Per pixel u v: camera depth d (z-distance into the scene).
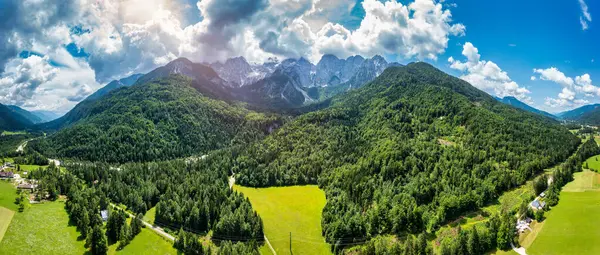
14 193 198.38
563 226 152.25
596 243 136.25
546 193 185.50
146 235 174.25
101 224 174.12
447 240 152.00
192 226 182.38
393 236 162.75
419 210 167.88
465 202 178.38
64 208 192.00
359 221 169.00
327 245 167.25
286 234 178.25
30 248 155.75
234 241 169.12
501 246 143.00
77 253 156.62
